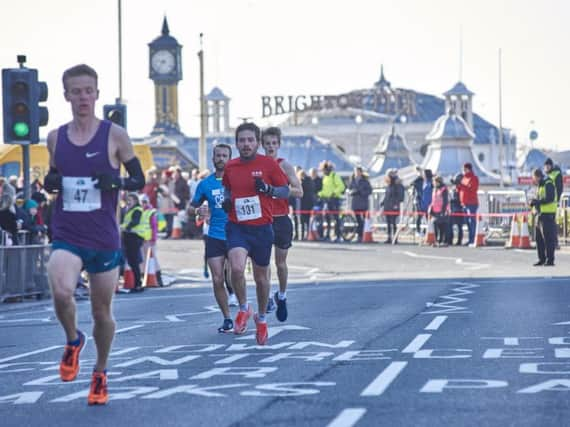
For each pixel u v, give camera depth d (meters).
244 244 18.56
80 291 31.81
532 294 27.06
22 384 15.12
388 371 15.17
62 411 12.87
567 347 17.42
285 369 15.63
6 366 17.14
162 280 36.53
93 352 18.45
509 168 139.38
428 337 18.97
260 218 18.52
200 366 16.23
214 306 26.94
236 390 13.95
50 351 18.97
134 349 18.56
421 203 52.88
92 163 12.89
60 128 13.09
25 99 27.78
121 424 12.02
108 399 13.55
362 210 55.00
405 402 12.80
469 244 51.31
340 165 153.88
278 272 20.92
